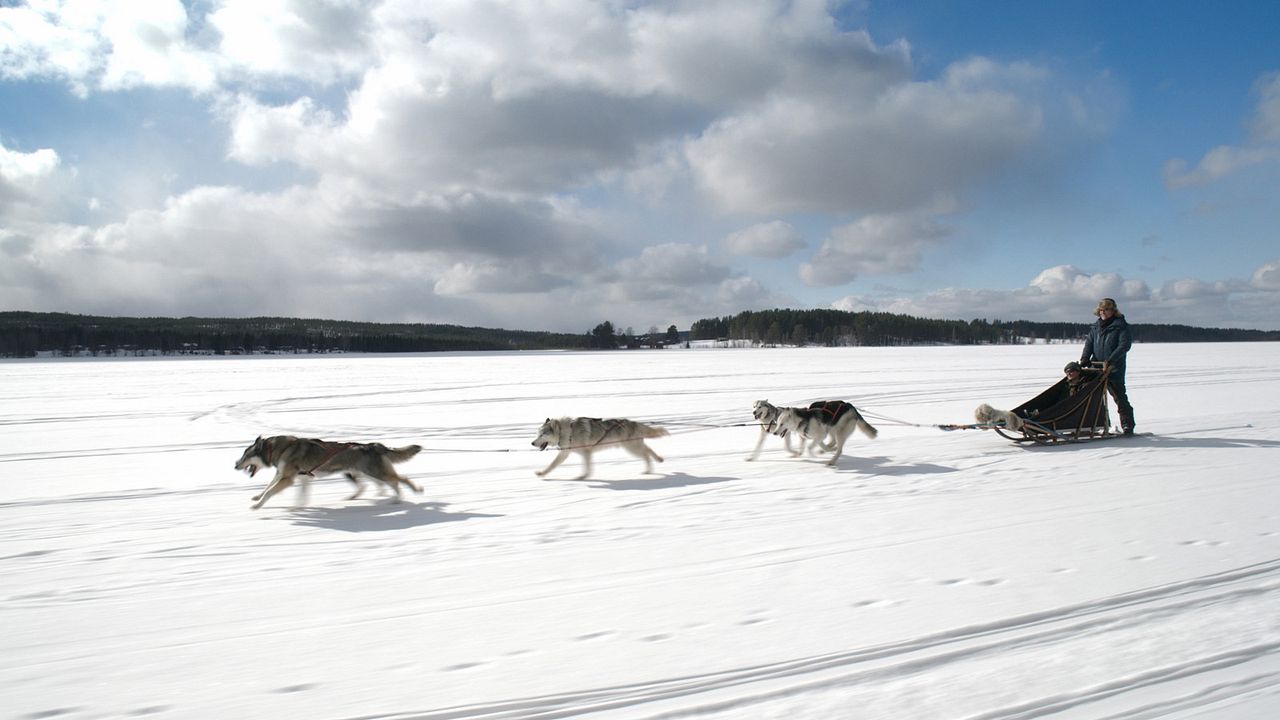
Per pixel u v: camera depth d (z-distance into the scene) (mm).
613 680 3246
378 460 7004
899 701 3031
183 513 6680
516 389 24297
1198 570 4633
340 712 2998
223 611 4164
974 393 21016
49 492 7727
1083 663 3373
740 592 4363
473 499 7195
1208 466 8266
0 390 24172
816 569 4781
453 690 3172
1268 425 11781
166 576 4801
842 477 8062
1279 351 56469
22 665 3475
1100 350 10695
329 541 5648
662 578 4648
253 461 6871
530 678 3277
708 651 3535
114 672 3393
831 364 41688
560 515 6453
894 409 16594
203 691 3195
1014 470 8234
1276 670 3299
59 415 16438
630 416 15883
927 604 4125
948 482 7633
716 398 20281
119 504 7074
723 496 7145
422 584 4590
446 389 24531
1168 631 3729
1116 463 8539
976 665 3363
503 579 4672
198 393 23047
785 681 3223
